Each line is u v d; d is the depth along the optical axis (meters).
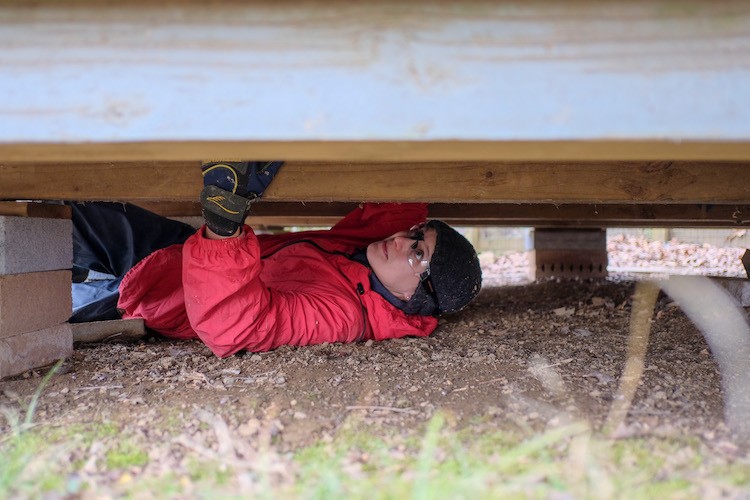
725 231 10.37
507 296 5.11
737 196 2.65
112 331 3.32
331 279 3.33
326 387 2.24
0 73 1.20
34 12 1.19
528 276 7.14
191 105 1.19
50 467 1.58
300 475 1.53
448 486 1.40
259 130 1.19
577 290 5.17
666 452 1.59
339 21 1.17
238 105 1.19
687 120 1.15
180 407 2.03
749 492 1.39
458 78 1.17
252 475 1.53
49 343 2.62
